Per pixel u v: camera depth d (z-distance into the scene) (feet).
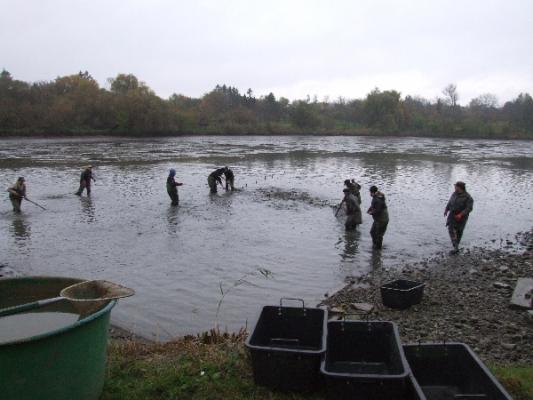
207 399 17.08
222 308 34.53
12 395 12.63
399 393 15.53
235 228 60.59
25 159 147.84
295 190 92.48
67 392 13.61
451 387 17.69
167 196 84.48
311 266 45.19
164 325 31.50
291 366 16.94
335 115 444.96
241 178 110.32
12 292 17.35
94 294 16.28
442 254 49.65
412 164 148.36
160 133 313.32
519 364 23.22
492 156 183.52
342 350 19.26
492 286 38.29
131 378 18.71
